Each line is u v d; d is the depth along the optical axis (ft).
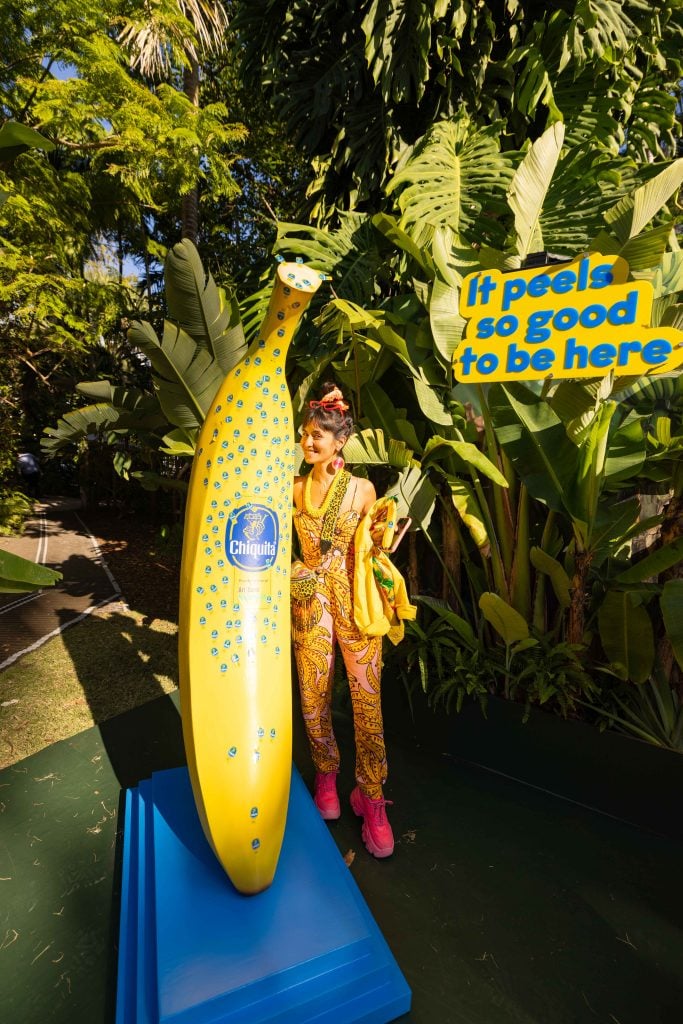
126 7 24.03
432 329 8.63
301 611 6.99
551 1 14.01
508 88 14.20
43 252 28.17
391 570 6.57
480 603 8.48
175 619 17.08
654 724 8.36
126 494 44.73
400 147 14.25
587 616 9.23
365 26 12.55
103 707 11.07
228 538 5.58
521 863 7.20
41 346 39.58
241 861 5.35
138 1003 4.74
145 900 5.76
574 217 10.68
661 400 9.24
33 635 15.29
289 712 5.81
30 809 8.02
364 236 13.71
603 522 8.05
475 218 11.00
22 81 23.09
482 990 5.50
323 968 4.92
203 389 10.69
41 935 5.98
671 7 14.28
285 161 34.19
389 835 7.24
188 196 30.66
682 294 7.70
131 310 38.93
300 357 12.71
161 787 7.33
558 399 7.43
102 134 25.84
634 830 7.82
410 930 6.19
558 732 8.52
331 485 6.51
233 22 17.08
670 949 5.98
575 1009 5.32
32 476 49.62
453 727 9.62
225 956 4.87
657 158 16.83
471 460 7.87
